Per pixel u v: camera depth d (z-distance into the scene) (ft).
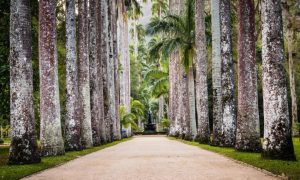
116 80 144.15
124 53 195.93
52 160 49.78
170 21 113.50
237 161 46.73
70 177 34.32
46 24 57.47
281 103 44.75
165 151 67.26
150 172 36.76
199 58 97.09
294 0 120.47
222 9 73.31
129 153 64.18
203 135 93.04
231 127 72.54
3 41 73.51
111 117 128.98
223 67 72.95
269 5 46.03
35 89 83.15
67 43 72.18
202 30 97.60
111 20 136.87
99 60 106.63
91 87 95.09
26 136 45.11
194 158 51.85
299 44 136.77
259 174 34.42
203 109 94.48
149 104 293.84
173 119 177.17
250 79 59.06
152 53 123.95
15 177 34.40
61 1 98.07
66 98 71.05
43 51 57.41
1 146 99.14
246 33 59.72
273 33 45.75
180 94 140.67
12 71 45.70
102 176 34.60
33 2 79.36
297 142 88.38
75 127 70.28
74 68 71.82
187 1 111.96
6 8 72.95
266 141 45.42
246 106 58.70
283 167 36.96
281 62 45.47
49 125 57.06
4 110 74.23
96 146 90.94
